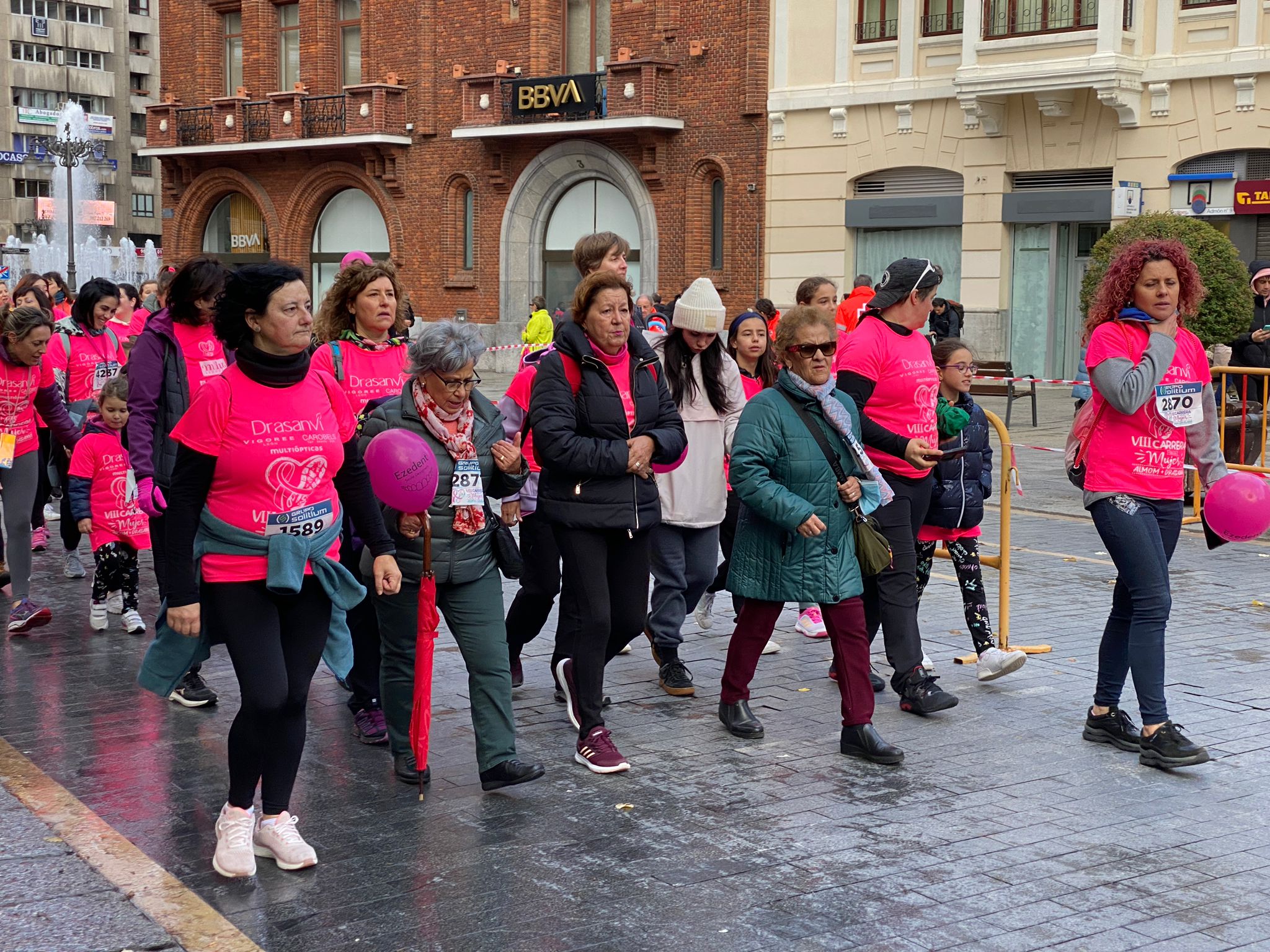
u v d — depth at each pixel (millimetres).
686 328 6535
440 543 5059
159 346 6211
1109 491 5660
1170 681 6852
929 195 24062
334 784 5344
